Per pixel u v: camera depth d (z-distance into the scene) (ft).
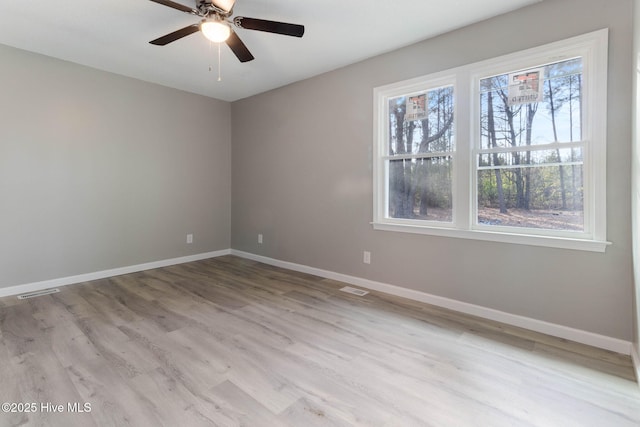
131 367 6.37
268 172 14.88
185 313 9.10
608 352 7.04
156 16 8.48
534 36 7.87
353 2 7.80
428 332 7.99
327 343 7.42
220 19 7.34
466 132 9.04
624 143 6.81
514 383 5.94
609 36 6.91
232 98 15.98
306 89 13.07
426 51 9.67
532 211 8.21
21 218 10.71
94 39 9.79
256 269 14.05
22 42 10.01
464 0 7.71
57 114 11.30
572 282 7.55
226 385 5.83
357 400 5.46
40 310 9.23
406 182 10.49
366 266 11.48
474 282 9.04
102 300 10.10
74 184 11.80
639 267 5.96
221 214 16.61
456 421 4.99
